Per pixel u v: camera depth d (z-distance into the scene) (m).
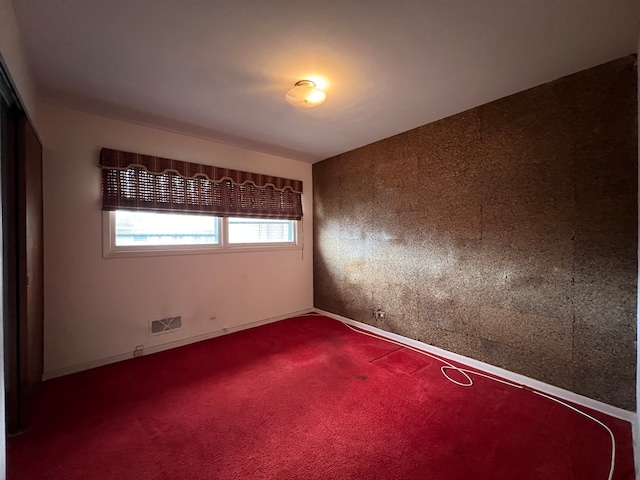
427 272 2.97
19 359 1.76
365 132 3.16
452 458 1.56
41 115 2.39
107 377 2.45
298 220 4.28
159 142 3.01
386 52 1.80
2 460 1.01
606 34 1.65
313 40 1.68
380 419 1.89
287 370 2.58
